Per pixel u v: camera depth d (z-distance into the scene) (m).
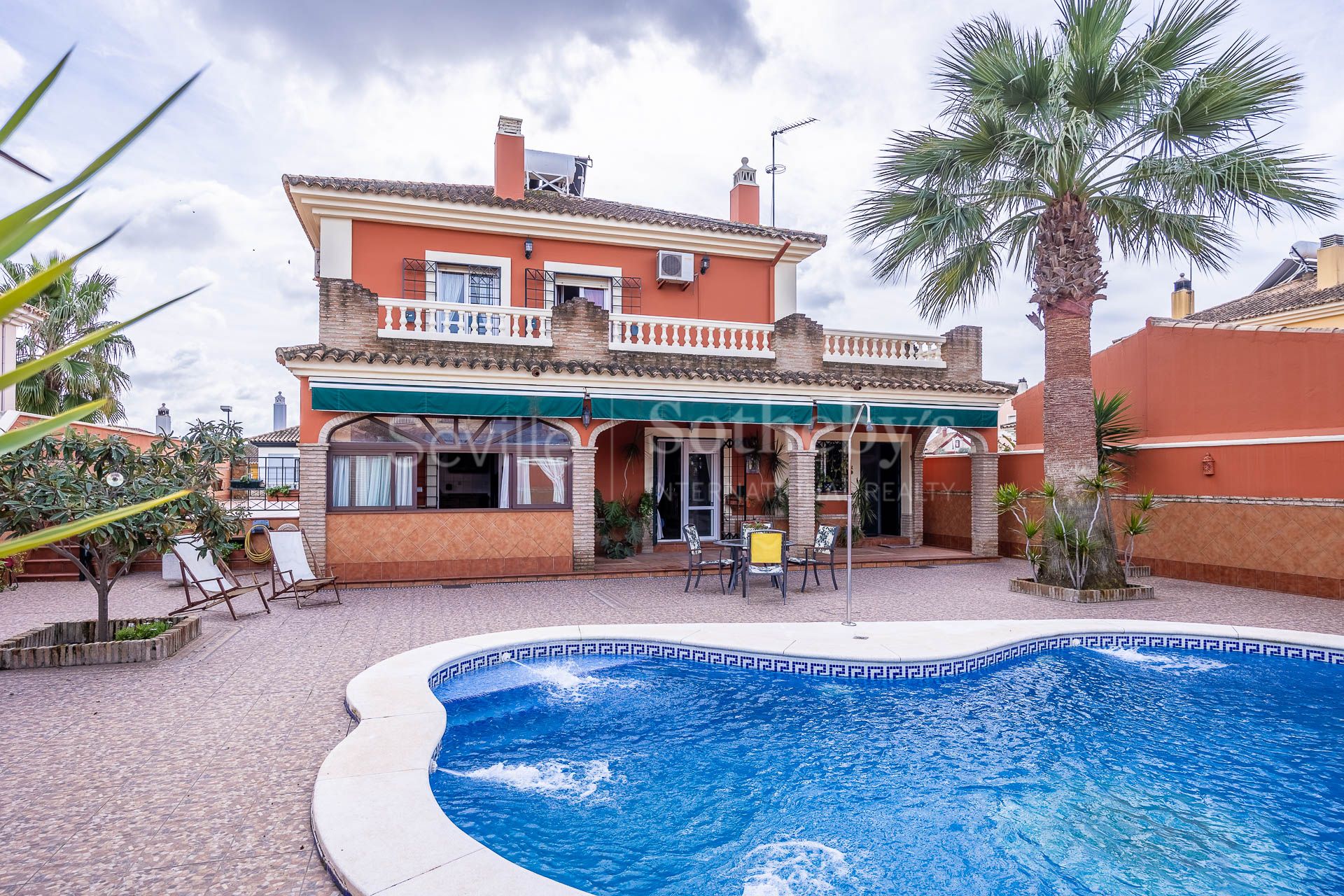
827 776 6.79
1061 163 13.15
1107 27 12.62
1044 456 14.65
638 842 5.66
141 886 4.28
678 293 19.77
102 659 8.95
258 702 7.52
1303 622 11.41
